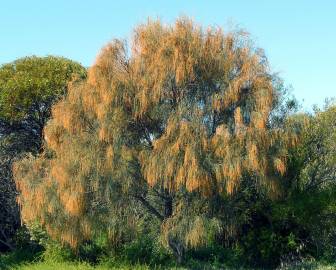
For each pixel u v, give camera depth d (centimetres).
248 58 1841
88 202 1898
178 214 1836
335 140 2248
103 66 1853
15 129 2995
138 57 1861
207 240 2064
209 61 1838
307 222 2188
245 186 1998
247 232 2278
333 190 2209
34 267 2166
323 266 2069
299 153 2198
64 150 1888
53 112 2017
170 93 1833
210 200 1867
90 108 1859
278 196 2069
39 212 1995
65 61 3041
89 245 2294
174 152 1700
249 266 2197
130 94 1822
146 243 2150
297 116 1972
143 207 1975
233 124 1777
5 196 2678
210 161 1716
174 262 2083
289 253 2206
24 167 2139
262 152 1744
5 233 2714
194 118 1744
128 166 1817
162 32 1898
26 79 2853
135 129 1888
